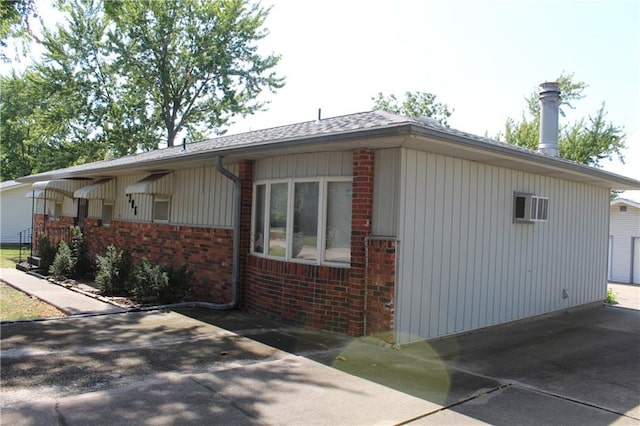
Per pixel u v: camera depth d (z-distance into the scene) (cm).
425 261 739
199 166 1092
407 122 602
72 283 1295
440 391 526
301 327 802
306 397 491
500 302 899
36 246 1728
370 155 726
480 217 846
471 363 644
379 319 704
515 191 936
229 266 1004
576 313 1119
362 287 724
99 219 1543
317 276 788
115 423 410
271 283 870
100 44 2983
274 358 624
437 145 680
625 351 746
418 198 725
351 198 762
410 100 4319
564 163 901
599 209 1259
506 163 851
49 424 403
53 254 1528
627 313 1140
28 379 512
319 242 791
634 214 2348
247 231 952
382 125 612
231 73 3173
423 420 446
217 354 633
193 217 1126
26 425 399
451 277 787
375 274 711
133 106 3111
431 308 750
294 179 835
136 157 1559
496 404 495
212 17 3066
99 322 809
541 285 1024
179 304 978
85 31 3002
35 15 1299
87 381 512
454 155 771
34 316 915
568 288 1123
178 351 641
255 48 3247
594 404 507
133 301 1031
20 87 3525
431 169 746
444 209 771
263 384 524
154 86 3108
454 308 793
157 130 3275
